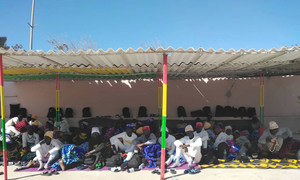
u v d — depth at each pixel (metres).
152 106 9.70
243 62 5.48
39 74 7.81
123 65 5.59
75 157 5.28
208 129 7.02
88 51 4.02
